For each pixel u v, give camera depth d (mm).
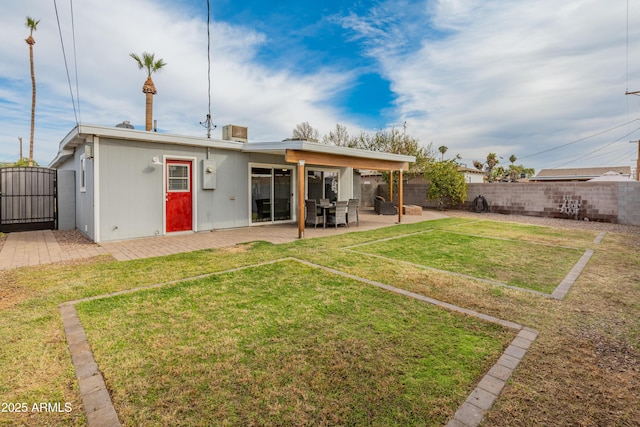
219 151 10016
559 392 2283
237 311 3652
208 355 2727
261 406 2111
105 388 2293
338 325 3305
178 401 2158
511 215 15336
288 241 8180
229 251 6891
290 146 8594
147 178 8617
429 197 17453
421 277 5020
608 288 4582
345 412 2057
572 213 13586
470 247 7484
